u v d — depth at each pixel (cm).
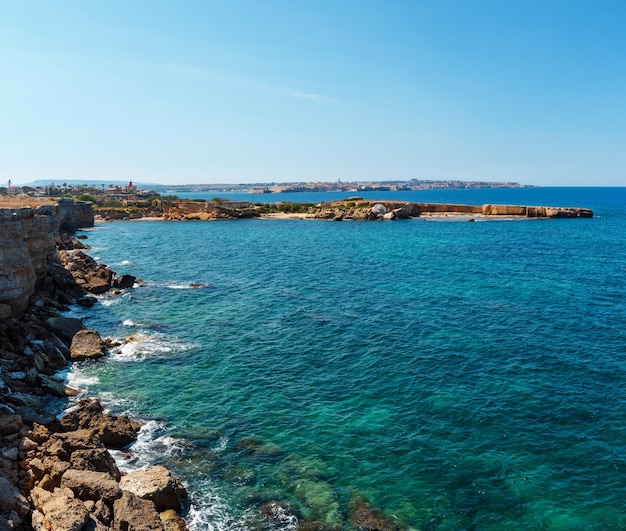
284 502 1703
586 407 2327
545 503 1686
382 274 5662
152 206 17288
